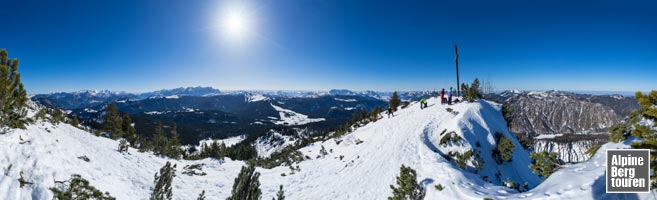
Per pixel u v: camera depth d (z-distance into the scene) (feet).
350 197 50.52
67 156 37.14
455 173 39.68
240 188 32.63
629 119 20.95
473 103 75.97
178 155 82.74
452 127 62.03
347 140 106.52
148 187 45.50
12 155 28.32
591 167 22.31
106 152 51.75
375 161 65.21
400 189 38.11
